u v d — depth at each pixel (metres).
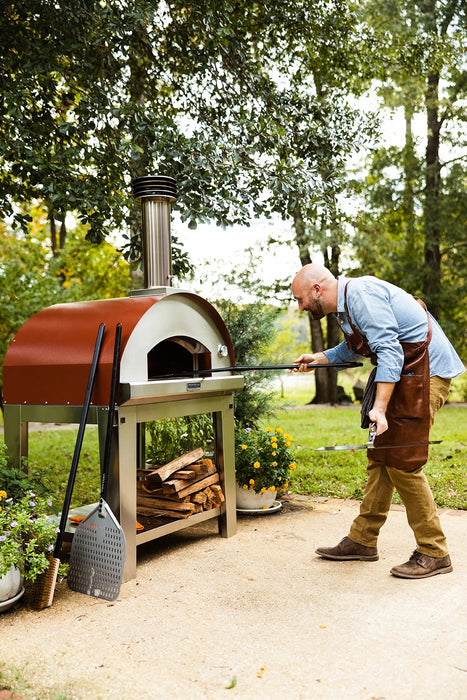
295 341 24.06
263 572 2.87
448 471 5.16
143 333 2.91
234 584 2.72
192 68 5.35
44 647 2.10
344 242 14.29
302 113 5.48
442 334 2.88
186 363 3.54
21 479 3.01
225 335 3.54
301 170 4.58
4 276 12.13
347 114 5.54
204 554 3.20
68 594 2.68
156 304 2.99
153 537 3.01
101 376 2.80
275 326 5.57
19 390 3.15
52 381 3.01
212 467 3.50
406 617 2.28
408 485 2.71
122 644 2.11
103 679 1.86
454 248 16.23
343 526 3.68
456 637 2.09
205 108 5.66
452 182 15.18
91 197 4.29
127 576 2.81
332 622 2.26
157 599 2.56
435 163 15.43
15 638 2.19
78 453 2.72
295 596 2.54
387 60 6.76
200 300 3.29
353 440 7.73
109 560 2.60
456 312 17.52
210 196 4.41
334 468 5.59
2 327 12.21
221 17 4.80
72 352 2.97
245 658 1.98
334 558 3.01
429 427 2.72
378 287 2.73
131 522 2.83
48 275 12.77
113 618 2.37
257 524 3.79
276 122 5.32
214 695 1.75
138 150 4.04
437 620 2.24
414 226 15.98
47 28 4.39
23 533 2.63
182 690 1.78
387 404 2.66
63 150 4.27
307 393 28.39
